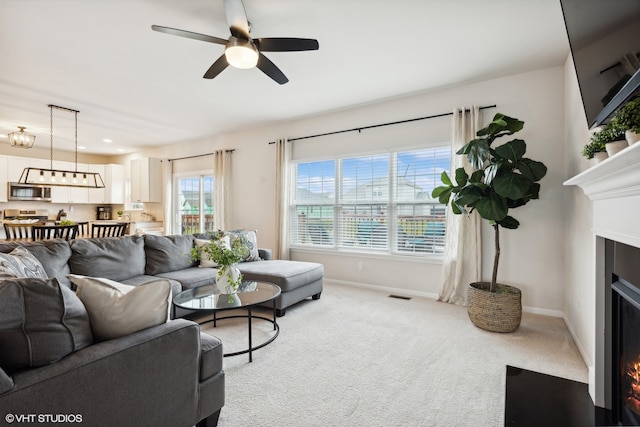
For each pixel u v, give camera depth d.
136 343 1.21
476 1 2.18
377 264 4.30
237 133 5.81
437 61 3.06
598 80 1.44
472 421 1.60
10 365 0.97
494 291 2.91
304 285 3.52
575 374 2.05
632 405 1.49
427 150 3.93
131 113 4.68
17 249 2.31
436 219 3.88
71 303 1.12
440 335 2.70
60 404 0.99
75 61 3.04
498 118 2.74
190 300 2.39
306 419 1.62
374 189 4.35
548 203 3.18
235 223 5.85
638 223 1.24
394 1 2.18
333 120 4.69
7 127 5.38
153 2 2.17
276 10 2.27
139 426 1.20
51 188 6.72
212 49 2.82
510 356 2.31
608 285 1.65
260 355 2.33
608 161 1.22
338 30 2.53
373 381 1.98
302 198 5.06
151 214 7.27
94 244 2.96
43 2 2.14
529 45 2.76
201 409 1.45
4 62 3.05
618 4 1.21
